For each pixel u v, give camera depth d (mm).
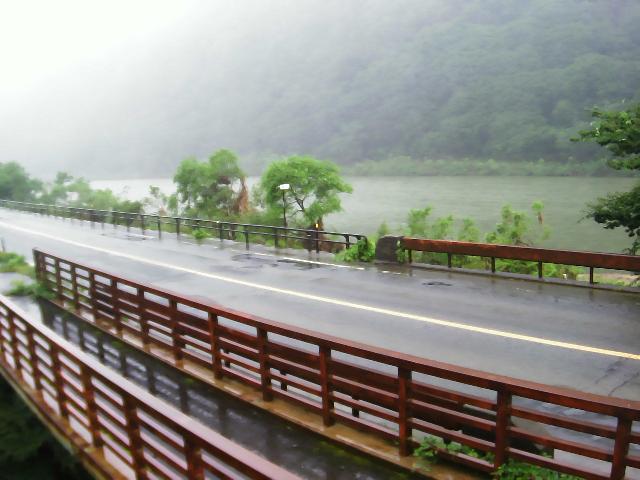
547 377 8086
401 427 5754
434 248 16109
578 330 10055
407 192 91188
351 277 15594
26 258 22344
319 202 33312
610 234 51781
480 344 9562
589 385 7766
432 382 8234
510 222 31078
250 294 14156
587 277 25875
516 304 11953
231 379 8203
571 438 6582
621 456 4375
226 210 42406
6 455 7598
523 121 119125
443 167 120438
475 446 5215
